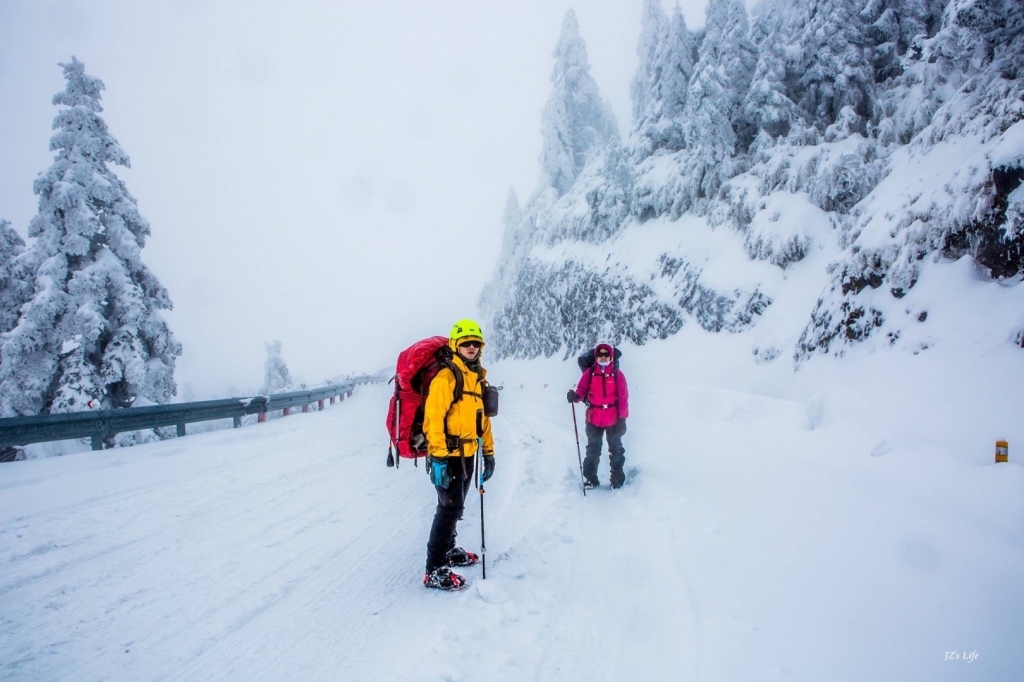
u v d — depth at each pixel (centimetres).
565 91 4219
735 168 2195
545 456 899
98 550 480
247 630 338
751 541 434
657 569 418
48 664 301
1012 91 998
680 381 1741
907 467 553
